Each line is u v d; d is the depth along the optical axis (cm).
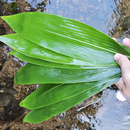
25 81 42
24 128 68
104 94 72
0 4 68
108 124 73
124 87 48
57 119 71
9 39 41
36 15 40
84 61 42
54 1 70
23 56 43
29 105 43
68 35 41
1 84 67
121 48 43
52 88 43
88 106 72
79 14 70
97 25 70
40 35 40
